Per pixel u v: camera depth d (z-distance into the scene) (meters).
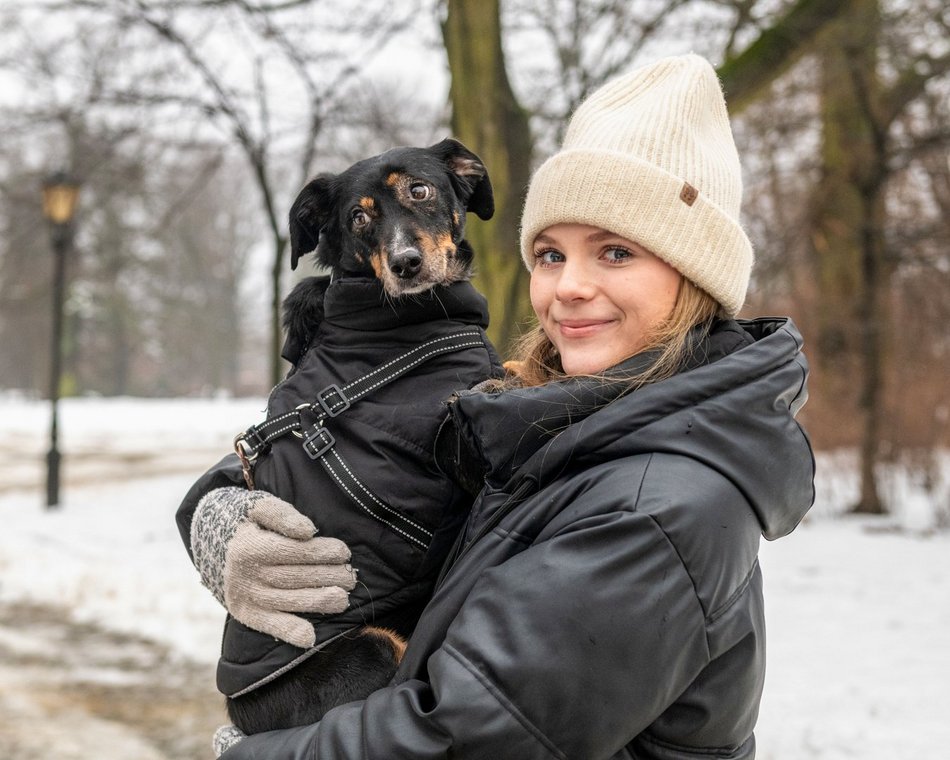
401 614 2.08
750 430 1.55
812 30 8.39
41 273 31.06
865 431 11.77
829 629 6.48
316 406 2.04
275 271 11.60
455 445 2.00
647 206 1.68
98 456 21.16
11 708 5.70
